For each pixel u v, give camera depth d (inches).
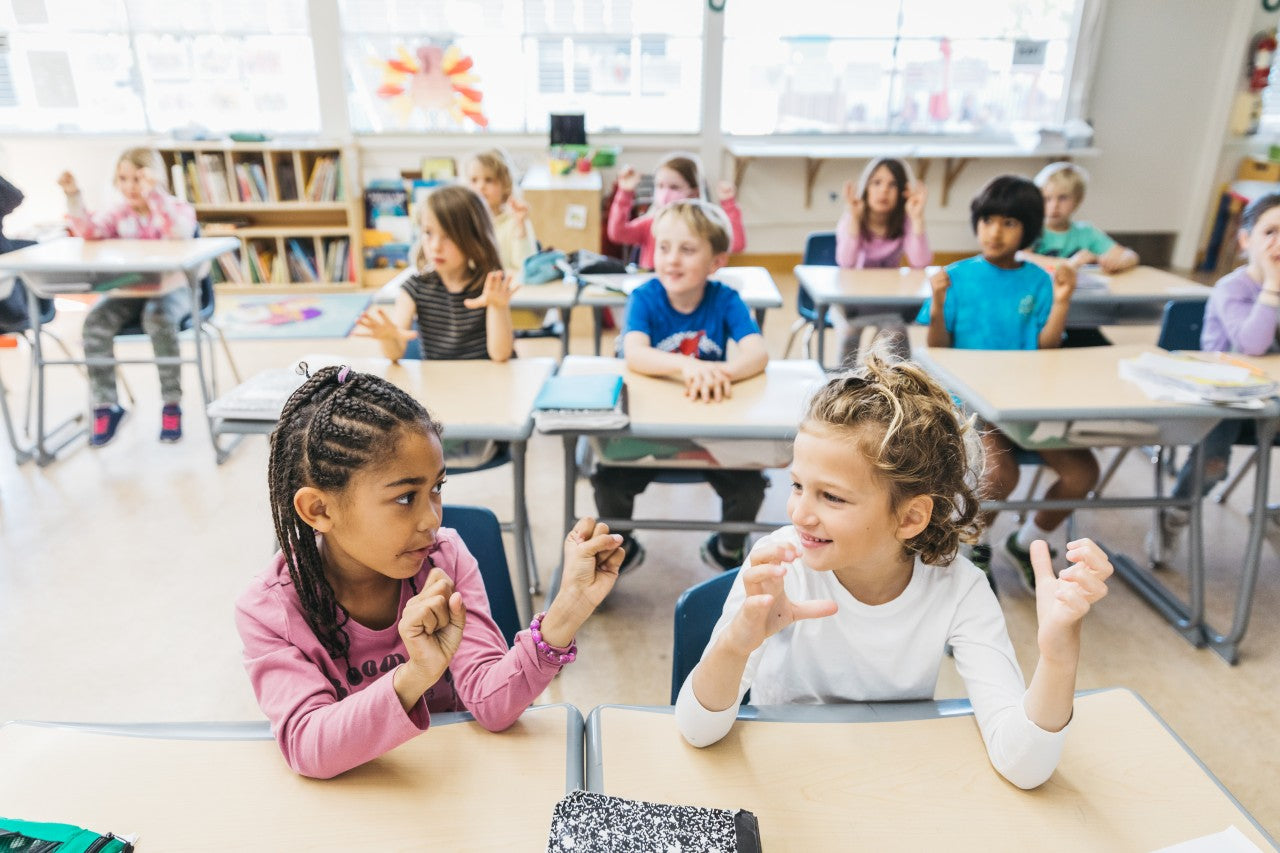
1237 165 235.3
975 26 222.2
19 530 106.3
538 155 221.1
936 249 240.4
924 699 42.2
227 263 211.3
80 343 174.6
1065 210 138.0
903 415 35.8
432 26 212.1
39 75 202.1
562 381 78.4
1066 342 119.0
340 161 209.8
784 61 223.1
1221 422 91.0
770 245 238.5
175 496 115.4
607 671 81.4
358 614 39.6
